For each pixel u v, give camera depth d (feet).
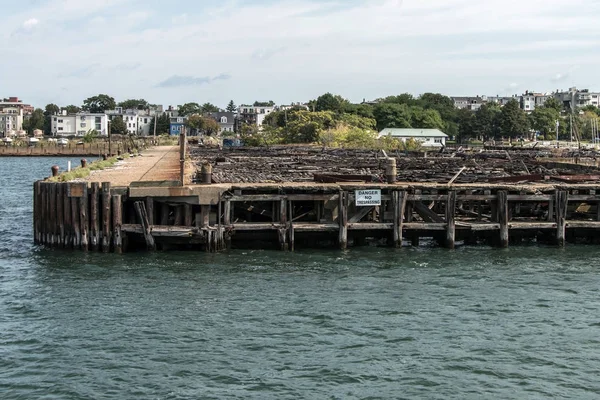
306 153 292.61
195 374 71.51
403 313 90.94
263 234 129.80
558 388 69.67
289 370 72.59
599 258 125.90
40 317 88.43
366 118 543.39
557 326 86.99
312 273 111.34
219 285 103.19
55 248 126.31
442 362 75.10
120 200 121.70
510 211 137.90
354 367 73.51
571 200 136.67
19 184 294.05
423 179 156.04
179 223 124.98
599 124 580.30
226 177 158.81
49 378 70.49
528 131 602.03
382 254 126.41
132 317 88.33
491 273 113.39
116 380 70.08
